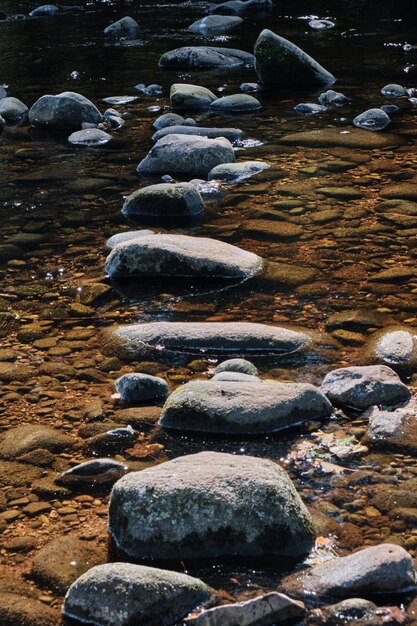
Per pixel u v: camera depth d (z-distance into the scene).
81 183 8.66
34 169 9.18
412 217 7.42
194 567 3.54
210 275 6.36
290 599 3.25
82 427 4.58
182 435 4.48
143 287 6.27
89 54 15.09
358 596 3.35
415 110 10.89
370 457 4.25
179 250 6.42
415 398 4.75
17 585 3.48
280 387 4.64
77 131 10.46
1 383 5.05
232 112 11.23
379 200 7.83
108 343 5.45
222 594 3.38
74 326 5.74
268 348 5.31
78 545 3.69
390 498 3.93
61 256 6.90
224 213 7.72
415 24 16.58
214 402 4.53
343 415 4.61
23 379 5.09
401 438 4.36
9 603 3.38
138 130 10.53
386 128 10.12
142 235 7.04
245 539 3.59
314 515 3.83
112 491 3.78
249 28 16.81
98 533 3.77
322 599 3.34
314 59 14.02
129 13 19.02
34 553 3.66
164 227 7.43
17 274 6.59
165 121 10.52
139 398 4.82
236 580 3.46
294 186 8.29
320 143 9.63
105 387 4.98
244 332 5.38
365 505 3.90
